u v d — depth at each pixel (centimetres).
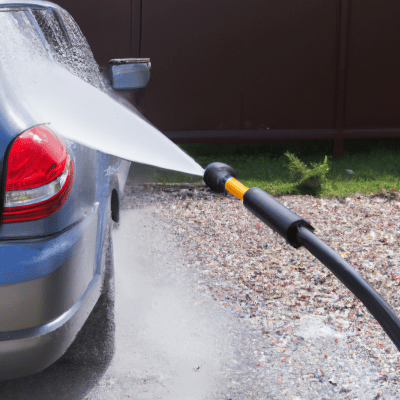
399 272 428
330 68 868
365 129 880
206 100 876
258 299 377
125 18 850
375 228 531
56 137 192
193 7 850
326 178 703
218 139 870
